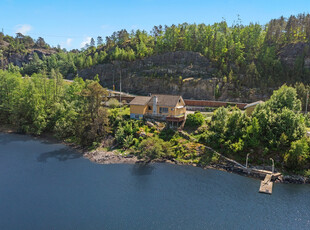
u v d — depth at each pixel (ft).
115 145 185.68
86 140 195.21
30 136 220.02
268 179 134.82
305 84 308.19
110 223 97.55
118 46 539.70
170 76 370.73
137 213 104.78
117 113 218.79
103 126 198.49
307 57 337.31
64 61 571.28
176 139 178.70
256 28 410.93
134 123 200.34
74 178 138.00
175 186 130.31
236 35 417.49
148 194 121.29
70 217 101.24
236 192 124.77
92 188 126.52
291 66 344.28
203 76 352.08
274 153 153.89
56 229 93.61
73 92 261.44
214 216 103.65
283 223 99.55
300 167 143.74
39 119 217.36
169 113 202.18
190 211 107.04
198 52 394.32
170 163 161.38
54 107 235.61
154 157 166.81
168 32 437.17
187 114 208.13
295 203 114.93
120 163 160.56
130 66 442.09
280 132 158.61
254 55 376.07
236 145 155.63
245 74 337.52
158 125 198.18
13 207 107.96
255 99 309.22
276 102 176.76
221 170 151.74
